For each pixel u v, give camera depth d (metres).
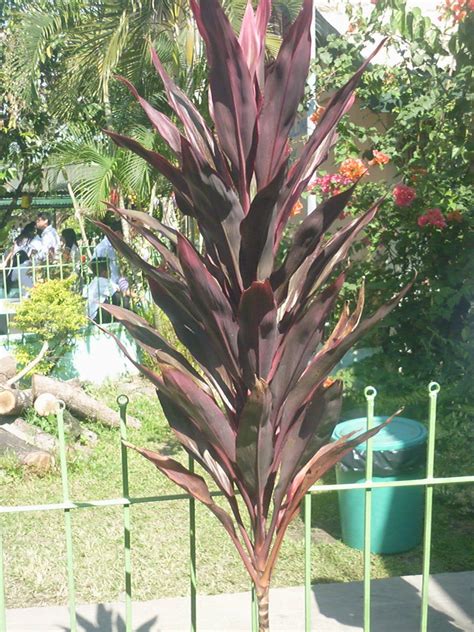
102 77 9.33
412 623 4.03
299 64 2.08
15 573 4.91
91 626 4.06
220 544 5.33
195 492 2.38
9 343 9.38
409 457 4.95
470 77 6.57
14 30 11.42
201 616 4.15
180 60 9.45
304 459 2.39
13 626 4.06
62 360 9.45
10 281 10.79
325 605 4.25
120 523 5.71
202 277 2.11
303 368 2.34
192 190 2.11
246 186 2.23
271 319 2.09
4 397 7.15
